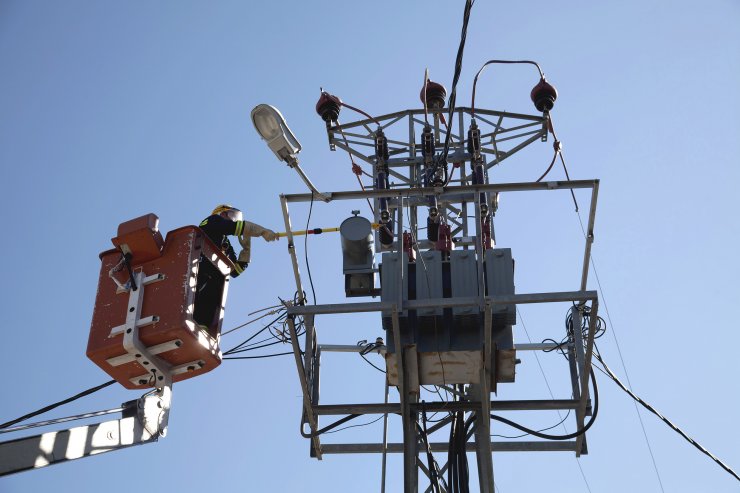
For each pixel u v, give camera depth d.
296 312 10.20
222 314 10.24
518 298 9.93
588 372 10.35
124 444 9.36
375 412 10.84
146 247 9.93
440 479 11.05
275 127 10.42
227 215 10.92
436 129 13.02
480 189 10.56
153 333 9.56
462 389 11.53
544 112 12.82
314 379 11.05
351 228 10.90
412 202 12.39
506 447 11.29
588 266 10.64
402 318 10.41
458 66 10.59
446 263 10.70
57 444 8.84
